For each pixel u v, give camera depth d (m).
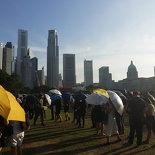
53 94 19.20
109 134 11.11
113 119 11.22
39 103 16.91
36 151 10.05
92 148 10.50
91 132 14.16
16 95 16.16
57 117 19.06
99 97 13.07
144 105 10.61
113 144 11.18
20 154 7.91
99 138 12.45
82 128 15.63
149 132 11.41
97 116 13.16
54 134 13.54
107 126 11.26
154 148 10.52
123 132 13.61
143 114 10.69
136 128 10.76
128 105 10.77
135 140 11.96
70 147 10.67
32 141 11.84
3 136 6.95
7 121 6.48
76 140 12.01
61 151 10.04
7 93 6.71
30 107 16.58
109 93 11.23
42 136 12.97
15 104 6.63
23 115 6.73
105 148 10.48
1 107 6.07
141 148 10.51
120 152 9.89
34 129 15.25
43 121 18.69
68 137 12.70
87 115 25.28
